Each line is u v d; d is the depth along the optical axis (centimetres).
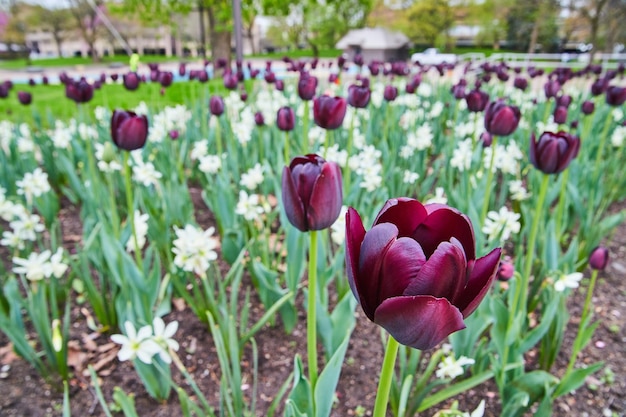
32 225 315
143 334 189
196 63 3070
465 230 93
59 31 5231
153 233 344
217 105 418
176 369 273
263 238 337
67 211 489
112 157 296
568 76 689
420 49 4791
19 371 273
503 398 231
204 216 471
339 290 306
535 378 217
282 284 344
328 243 330
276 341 297
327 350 242
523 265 297
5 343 298
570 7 2892
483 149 438
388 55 3572
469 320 244
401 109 696
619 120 683
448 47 4834
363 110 595
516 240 369
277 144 528
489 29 4691
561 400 255
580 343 229
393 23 4941
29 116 885
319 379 172
